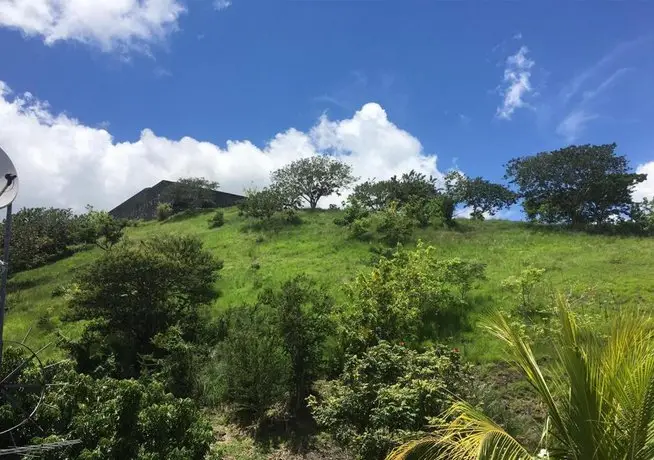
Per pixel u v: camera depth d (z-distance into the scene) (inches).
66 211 1434.5
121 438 225.1
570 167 1261.1
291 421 382.6
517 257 802.8
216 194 1987.0
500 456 145.7
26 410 237.1
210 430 254.8
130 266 551.5
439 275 587.2
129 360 506.6
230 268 869.8
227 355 425.4
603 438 137.1
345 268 798.5
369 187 1510.8
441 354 315.6
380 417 245.3
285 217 1286.9
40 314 732.0
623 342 142.7
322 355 430.9
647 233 1051.3
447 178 1446.9
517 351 165.2
